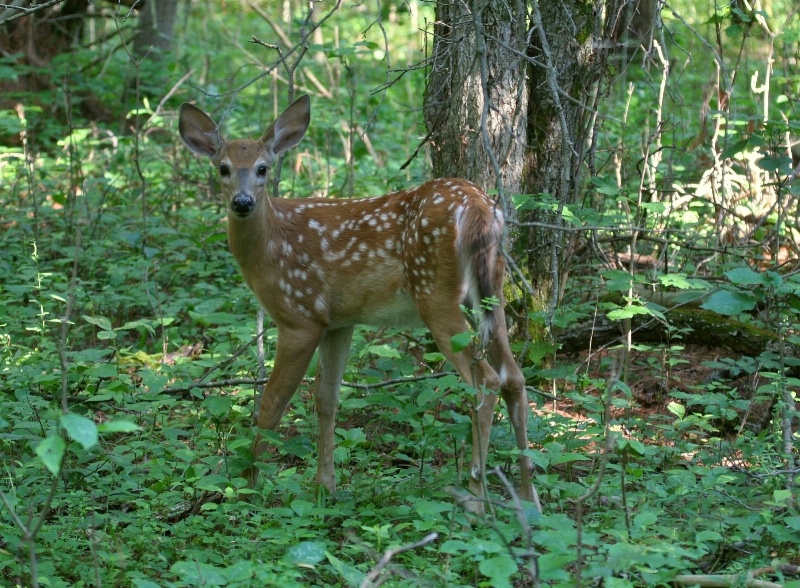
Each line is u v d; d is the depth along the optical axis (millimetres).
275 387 9484
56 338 12594
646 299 12094
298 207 9711
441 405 11000
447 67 11172
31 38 25000
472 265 8664
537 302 11438
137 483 8930
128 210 17172
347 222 9523
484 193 9062
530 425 9352
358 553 7539
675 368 12008
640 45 11805
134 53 26609
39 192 17516
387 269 9352
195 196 17359
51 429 9352
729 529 7660
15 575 7094
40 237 15633
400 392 10453
